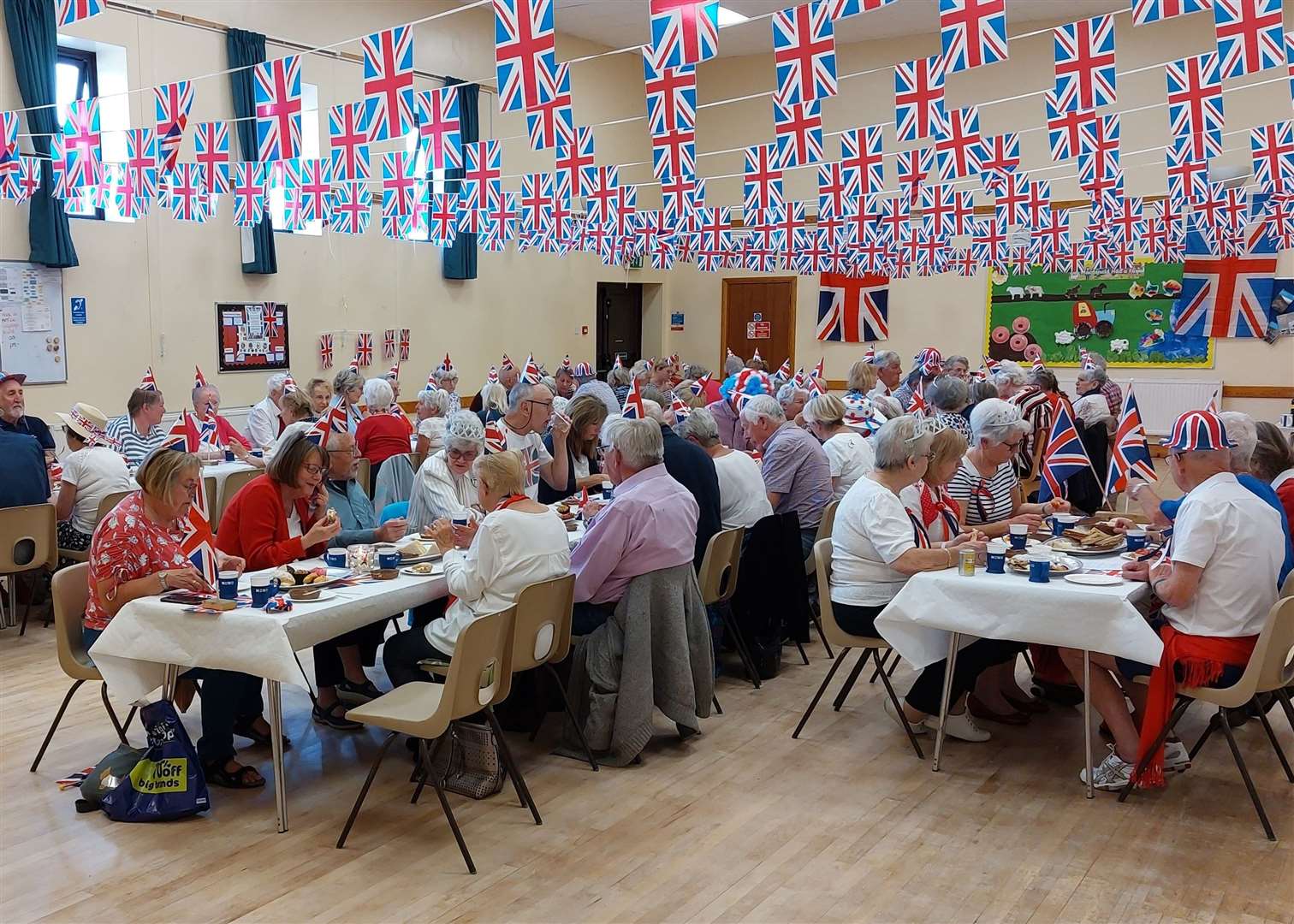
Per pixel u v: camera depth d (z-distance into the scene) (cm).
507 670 330
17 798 343
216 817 332
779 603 471
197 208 667
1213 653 326
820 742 402
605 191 744
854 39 1288
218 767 354
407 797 350
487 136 1167
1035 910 280
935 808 345
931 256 1014
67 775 361
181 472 336
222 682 349
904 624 367
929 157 604
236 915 275
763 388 722
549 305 1312
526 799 335
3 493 509
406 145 922
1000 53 289
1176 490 999
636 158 1392
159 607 319
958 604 351
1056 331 1230
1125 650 324
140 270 866
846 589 395
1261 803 338
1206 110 437
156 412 630
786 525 470
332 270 1032
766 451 528
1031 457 639
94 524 548
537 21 331
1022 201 913
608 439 397
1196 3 288
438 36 1099
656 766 378
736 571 453
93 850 310
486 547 344
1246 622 327
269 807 340
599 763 380
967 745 399
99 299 839
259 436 769
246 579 350
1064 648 365
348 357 1052
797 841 320
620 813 339
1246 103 1075
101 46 832
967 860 309
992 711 423
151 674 331
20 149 771
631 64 1373
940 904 283
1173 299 1165
